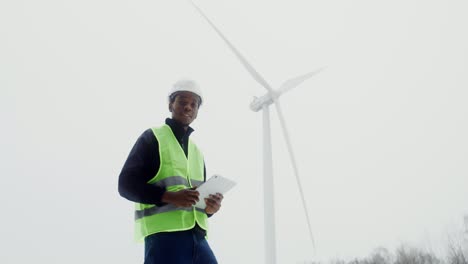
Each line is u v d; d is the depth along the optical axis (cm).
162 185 399
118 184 373
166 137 421
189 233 396
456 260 4319
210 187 410
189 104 452
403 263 4975
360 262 5644
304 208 2066
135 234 412
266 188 2131
